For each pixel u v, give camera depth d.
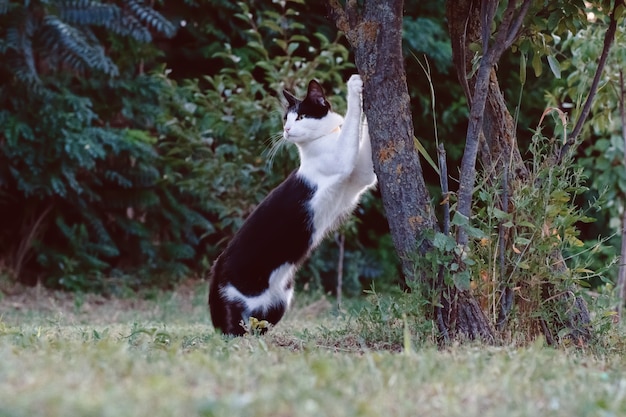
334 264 12.30
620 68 7.56
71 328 6.35
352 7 5.29
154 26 11.66
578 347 5.31
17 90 10.72
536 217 5.24
